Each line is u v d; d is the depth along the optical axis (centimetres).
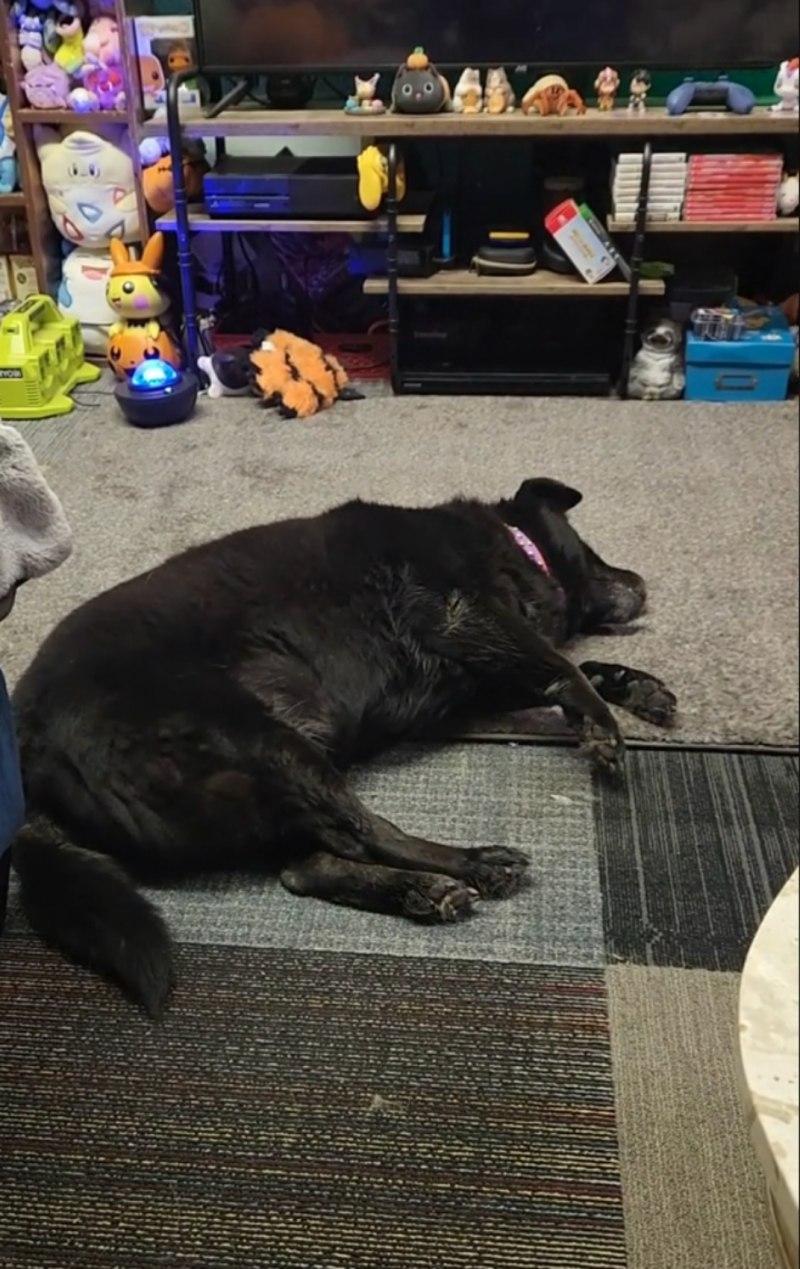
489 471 276
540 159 334
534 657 175
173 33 321
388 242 308
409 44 316
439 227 324
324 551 175
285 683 162
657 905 148
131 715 144
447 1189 113
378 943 143
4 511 113
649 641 205
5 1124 121
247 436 300
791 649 201
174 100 296
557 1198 111
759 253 345
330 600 171
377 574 176
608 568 211
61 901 136
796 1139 61
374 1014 133
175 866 155
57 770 144
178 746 144
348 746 171
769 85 331
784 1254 68
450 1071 125
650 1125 118
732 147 304
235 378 322
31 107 320
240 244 362
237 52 318
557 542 199
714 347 307
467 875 148
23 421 312
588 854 157
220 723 145
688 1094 121
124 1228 110
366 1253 107
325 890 150
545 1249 107
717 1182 112
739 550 236
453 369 327
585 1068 125
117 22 307
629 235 331
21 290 355
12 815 125
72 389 331
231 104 326
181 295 348
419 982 137
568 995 134
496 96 304
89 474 278
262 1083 125
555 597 196
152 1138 119
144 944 133
